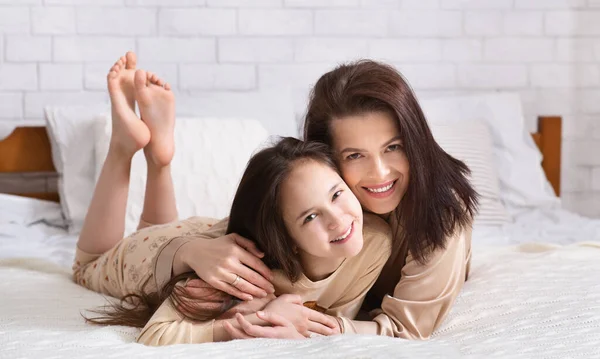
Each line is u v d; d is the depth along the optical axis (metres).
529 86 3.18
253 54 2.98
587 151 3.23
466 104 2.92
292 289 1.36
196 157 2.42
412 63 3.09
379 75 1.34
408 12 3.07
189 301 1.30
